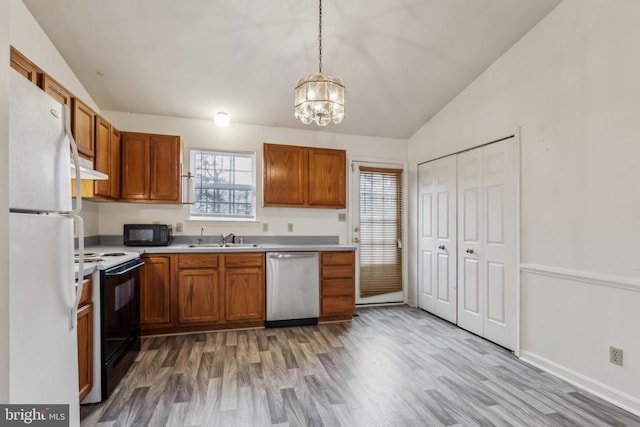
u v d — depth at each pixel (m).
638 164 1.96
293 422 1.81
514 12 2.50
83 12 2.37
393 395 2.10
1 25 0.93
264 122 3.90
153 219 3.61
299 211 4.07
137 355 2.69
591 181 2.21
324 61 2.99
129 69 2.95
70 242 1.35
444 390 2.16
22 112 1.05
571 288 2.33
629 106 2.00
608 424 1.81
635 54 1.97
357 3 2.41
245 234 3.88
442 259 3.75
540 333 2.55
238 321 3.32
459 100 3.50
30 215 1.08
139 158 3.36
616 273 2.06
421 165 4.17
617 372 2.04
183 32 2.60
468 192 3.35
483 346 2.93
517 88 2.79
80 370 1.88
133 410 1.92
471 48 2.87
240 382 2.25
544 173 2.54
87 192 2.69
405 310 4.11
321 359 2.63
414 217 4.30
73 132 2.34
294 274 3.46
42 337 1.14
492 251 3.04
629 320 1.99
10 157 0.99
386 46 2.84
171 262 3.14
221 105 3.54
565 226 2.37
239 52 2.83
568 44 2.36
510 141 2.86
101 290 2.02
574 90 2.32
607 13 2.12
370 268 4.29
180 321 3.16
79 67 2.88
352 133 4.26
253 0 2.36
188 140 3.74
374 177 4.34
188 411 1.91
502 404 2.00
